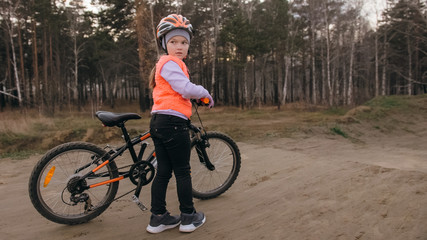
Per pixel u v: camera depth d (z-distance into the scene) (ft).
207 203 8.54
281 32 87.81
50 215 6.86
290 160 13.12
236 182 10.43
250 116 52.42
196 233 6.68
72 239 6.46
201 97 6.52
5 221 7.47
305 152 20.13
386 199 7.70
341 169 10.91
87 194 7.10
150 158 7.57
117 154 7.23
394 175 9.48
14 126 21.12
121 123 7.11
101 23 79.05
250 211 7.77
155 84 6.94
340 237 6.06
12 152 17.46
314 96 97.96
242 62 85.76
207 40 94.94
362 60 116.26
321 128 29.48
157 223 6.78
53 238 6.51
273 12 91.61
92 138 20.27
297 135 25.94
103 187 7.95
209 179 9.14
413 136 32.50
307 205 7.83
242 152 15.49
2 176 12.03
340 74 134.10
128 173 7.30
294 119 43.06
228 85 121.39
